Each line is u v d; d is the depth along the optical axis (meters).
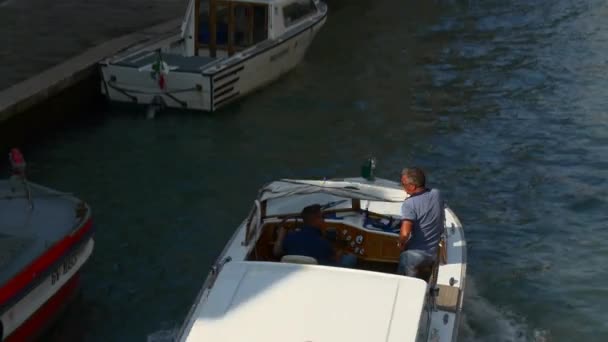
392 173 15.87
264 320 7.68
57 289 10.22
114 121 18.17
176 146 16.94
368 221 10.97
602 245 13.31
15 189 11.46
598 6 28.36
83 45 20.11
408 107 19.30
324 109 19.08
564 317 11.43
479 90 20.47
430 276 9.55
